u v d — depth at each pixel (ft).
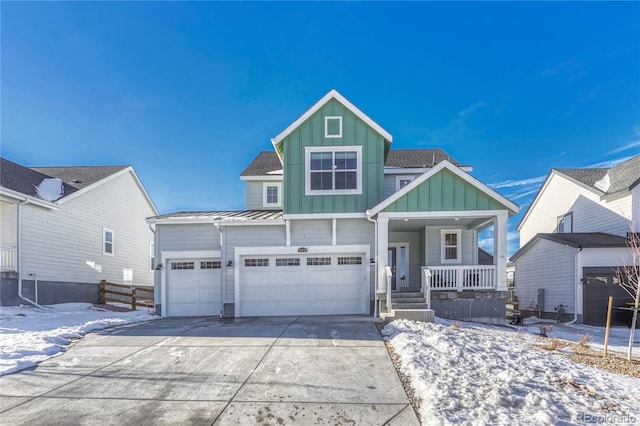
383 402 16.08
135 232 72.33
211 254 45.03
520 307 68.49
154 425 14.30
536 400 15.24
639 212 50.75
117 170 66.54
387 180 54.90
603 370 20.70
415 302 39.24
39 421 14.71
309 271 43.93
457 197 40.01
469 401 15.28
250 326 33.63
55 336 27.43
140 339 28.09
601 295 49.19
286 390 17.48
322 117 44.73
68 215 54.65
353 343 25.79
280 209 58.90
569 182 65.41
